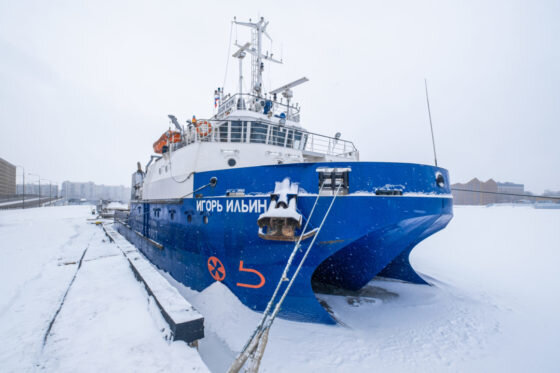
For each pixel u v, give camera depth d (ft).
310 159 34.45
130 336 13.88
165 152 32.35
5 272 25.23
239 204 20.42
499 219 80.48
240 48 38.58
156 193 35.63
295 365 14.67
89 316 15.97
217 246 22.16
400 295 24.75
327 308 21.27
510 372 14.78
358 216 17.53
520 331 18.97
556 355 16.26
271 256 19.47
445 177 20.93
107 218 112.57
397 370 14.55
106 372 11.15
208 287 22.68
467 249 47.16
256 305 20.34
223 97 41.75
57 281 22.31
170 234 29.81
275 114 34.37
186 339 13.38
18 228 70.85
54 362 11.75
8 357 12.01
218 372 14.26
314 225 18.06
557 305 23.44
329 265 23.20
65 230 65.57
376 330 18.56
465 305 23.29
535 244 49.80
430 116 21.58
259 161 26.53
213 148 25.64
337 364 14.82
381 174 17.76
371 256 20.61
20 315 16.07
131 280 22.35
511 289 27.63
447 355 16.02
